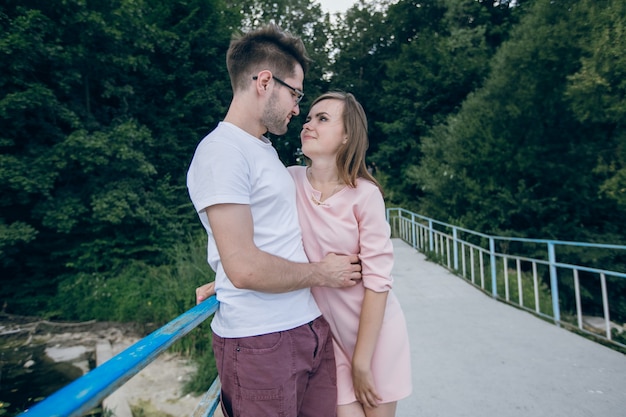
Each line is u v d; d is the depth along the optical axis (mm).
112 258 9258
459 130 13008
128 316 7930
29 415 529
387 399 1369
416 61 18594
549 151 11453
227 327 1145
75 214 8562
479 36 17641
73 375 5957
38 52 7934
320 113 1433
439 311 5176
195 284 6215
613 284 10328
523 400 2797
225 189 1047
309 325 1228
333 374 1340
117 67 9828
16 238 7863
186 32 12602
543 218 11438
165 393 4777
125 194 9039
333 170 1450
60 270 9141
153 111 11719
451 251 9836
